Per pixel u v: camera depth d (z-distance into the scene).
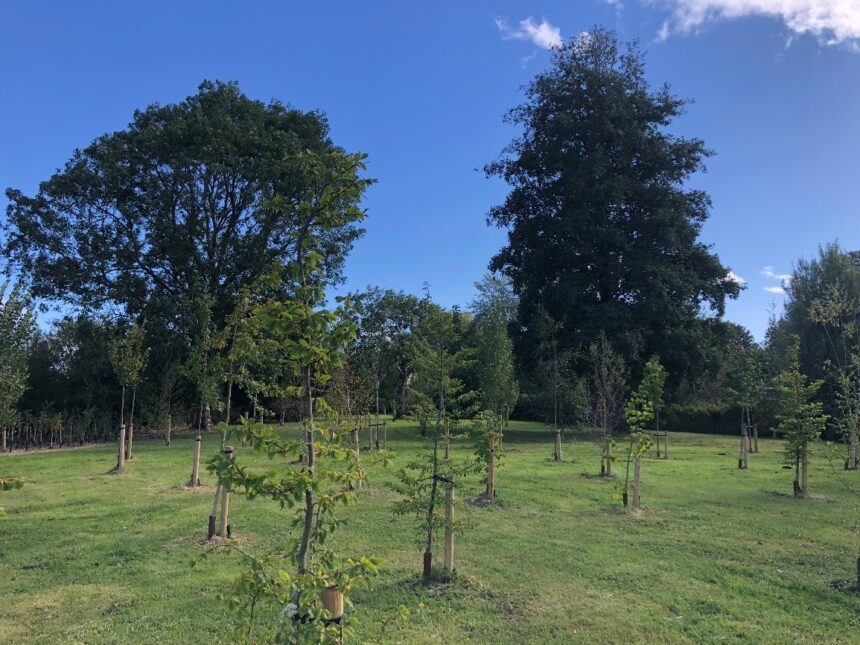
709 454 19.50
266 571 2.88
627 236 28.08
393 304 22.45
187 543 7.34
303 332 2.95
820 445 19.44
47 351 26.00
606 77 28.23
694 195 28.73
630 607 5.43
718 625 5.05
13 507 9.62
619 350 24.77
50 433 23.36
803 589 5.94
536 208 30.27
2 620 5.07
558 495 10.80
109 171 24.80
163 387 25.20
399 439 22.12
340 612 2.85
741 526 8.56
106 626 4.92
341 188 3.03
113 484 11.99
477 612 5.27
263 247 26.36
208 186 26.86
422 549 6.91
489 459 10.20
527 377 30.17
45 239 25.62
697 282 27.38
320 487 2.72
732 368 31.06
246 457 14.85
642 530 8.28
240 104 27.98
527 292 28.69
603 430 16.00
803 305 25.92
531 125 30.47
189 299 24.75
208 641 4.64
